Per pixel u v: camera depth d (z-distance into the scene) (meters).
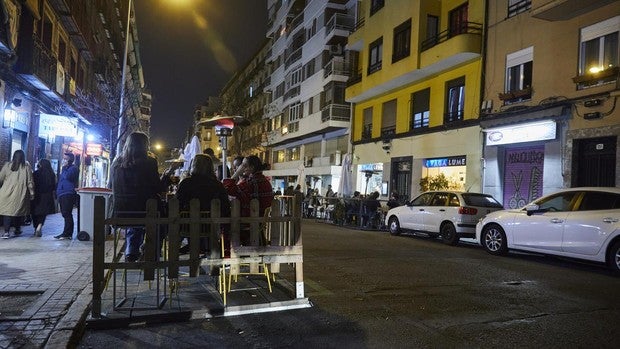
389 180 25.61
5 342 4.28
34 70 13.42
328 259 9.90
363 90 26.97
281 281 7.12
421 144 23.09
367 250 11.58
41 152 17.00
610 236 9.10
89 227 10.12
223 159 12.79
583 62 15.16
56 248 8.97
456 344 4.71
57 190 10.21
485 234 12.07
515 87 17.83
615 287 7.80
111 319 4.95
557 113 15.47
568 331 5.18
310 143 39.16
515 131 17.23
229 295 6.21
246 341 4.68
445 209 14.29
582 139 14.97
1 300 5.61
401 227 16.17
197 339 4.69
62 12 17.02
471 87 19.88
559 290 7.37
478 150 19.25
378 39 26.00
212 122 12.48
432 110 22.39
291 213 6.45
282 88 45.53
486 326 5.32
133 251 6.82
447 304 6.28
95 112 23.11
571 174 15.16
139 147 6.64
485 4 19.22
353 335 4.94
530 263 10.48
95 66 25.92
